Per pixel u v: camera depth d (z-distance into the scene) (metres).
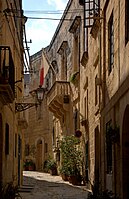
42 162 47.22
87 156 25.03
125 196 14.30
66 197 20.25
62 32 36.22
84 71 26.47
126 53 13.73
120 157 14.81
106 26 18.73
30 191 23.59
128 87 13.20
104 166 18.42
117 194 15.31
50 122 45.19
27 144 50.94
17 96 25.02
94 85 22.06
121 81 14.55
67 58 33.97
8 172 19.48
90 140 23.61
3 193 13.53
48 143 45.69
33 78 46.50
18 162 26.48
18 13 25.34
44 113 47.25
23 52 28.23
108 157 17.39
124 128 14.40
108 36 18.14
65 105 32.94
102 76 19.20
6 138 18.38
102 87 19.06
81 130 27.30
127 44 13.59
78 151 27.97
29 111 51.03
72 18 31.86
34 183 29.78
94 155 21.91
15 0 22.42
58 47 38.09
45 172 43.69
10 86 14.64
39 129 48.47
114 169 15.91
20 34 27.17
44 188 25.70
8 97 15.57
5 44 17.64
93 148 22.34
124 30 14.20
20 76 27.61
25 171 46.22
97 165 21.59
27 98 45.75
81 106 27.66
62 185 27.72
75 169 28.03
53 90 33.75
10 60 15.23
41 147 48.25
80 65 28.42
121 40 14.77
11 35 20.50
